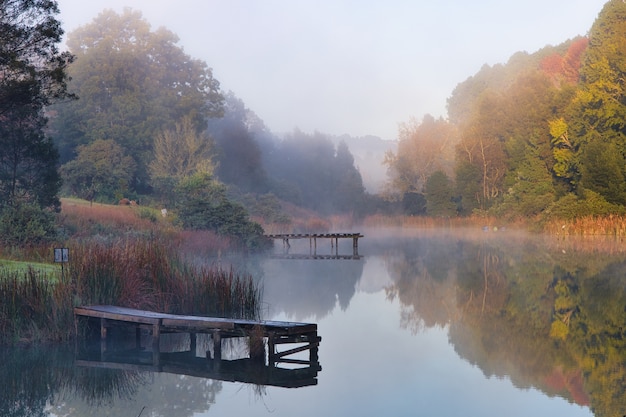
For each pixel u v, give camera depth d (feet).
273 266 101.04
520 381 35.78
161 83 220.23
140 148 189.47
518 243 136.56
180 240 96.32
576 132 174.29
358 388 34.63
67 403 32.63
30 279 46.75
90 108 190.70
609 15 179.42
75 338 44.60
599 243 127.65
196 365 40.16
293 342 40.91
